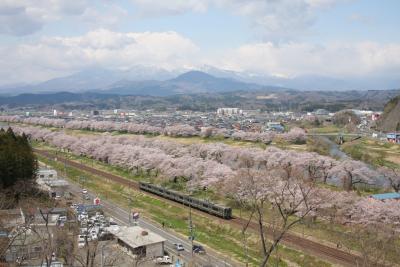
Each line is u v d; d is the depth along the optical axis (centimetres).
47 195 7700
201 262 5453
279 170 8250
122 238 5797
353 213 6309
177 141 15525
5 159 7250
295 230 6350
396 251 5100
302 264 5272
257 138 14738
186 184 9588
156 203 8769
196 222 7406
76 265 4759
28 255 4666
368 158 11306
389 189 8600
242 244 6191
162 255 5684
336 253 5384
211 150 11669
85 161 13775
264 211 7125
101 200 8781
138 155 11956
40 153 15275
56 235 4856
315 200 6288
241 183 7550
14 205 6462
